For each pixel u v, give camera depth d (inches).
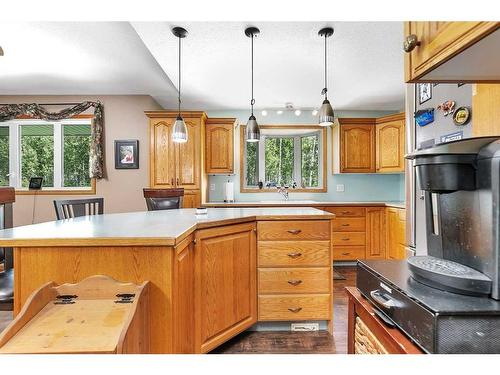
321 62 112.3
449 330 23.6
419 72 34.1
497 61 31.4
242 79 131.0
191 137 152.7
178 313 52.7
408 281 31.2
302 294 81.6
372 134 166.9
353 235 154.3
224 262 71.8
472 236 28.8
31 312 40.7
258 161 185.9
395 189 181.6
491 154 26.0
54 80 139.3
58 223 67.2
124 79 138.6
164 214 88.3
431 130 65.7
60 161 165.2
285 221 81.4
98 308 43.5
